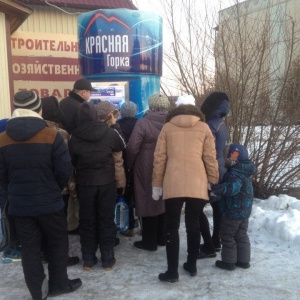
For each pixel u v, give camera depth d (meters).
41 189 2.99
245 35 5.70
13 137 2.94
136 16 5.47
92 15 5.55
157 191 3.56
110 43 5.50
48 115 3.88
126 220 4.43
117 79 5.62
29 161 2.95
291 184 6.18
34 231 3.07
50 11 10.48
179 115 3.51
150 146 4.11
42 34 10.45
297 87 5.64
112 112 4.00
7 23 7.53
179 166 3.39
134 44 5.52
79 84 4.37
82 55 5.79
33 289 3.10
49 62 10.59
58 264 3.26
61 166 3.03
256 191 6.15
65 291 3.32
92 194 3.70
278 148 5.82
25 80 10.37
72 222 4.59
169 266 3.51
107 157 3.73
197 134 3.45
